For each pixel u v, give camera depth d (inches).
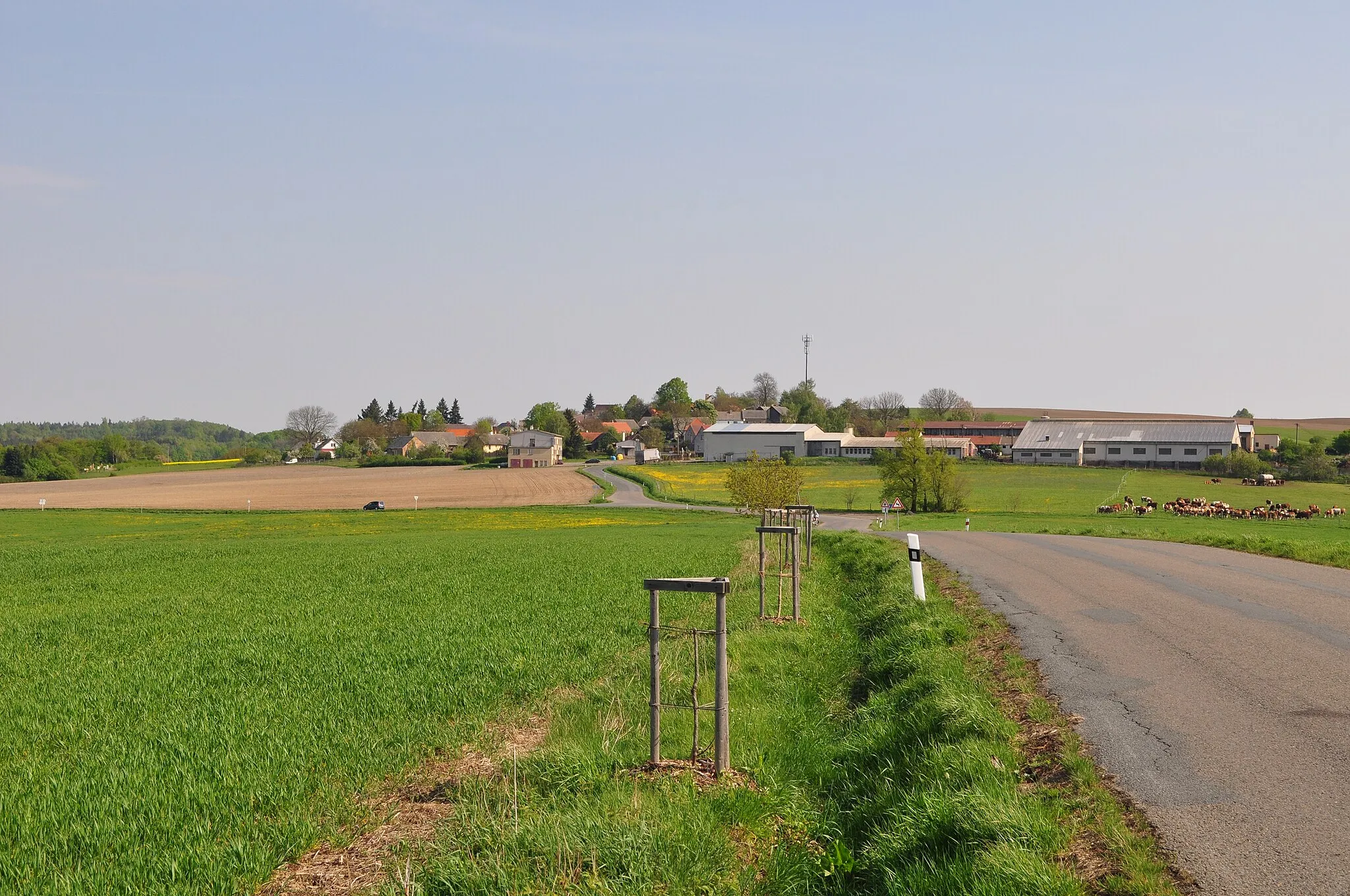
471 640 674.8
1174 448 5383.9
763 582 730.2
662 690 500.7
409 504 3887.8
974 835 270.2
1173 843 253.6
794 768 385.1
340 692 515.5
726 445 6737.2
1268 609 620.1
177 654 668.1
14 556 1638.8
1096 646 523.2
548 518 3090.6
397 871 277.6
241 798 347.3
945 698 400.5
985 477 4606.3
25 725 473.1
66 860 300.0
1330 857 239.3
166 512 3408.0
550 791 343.6
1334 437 6456.7
